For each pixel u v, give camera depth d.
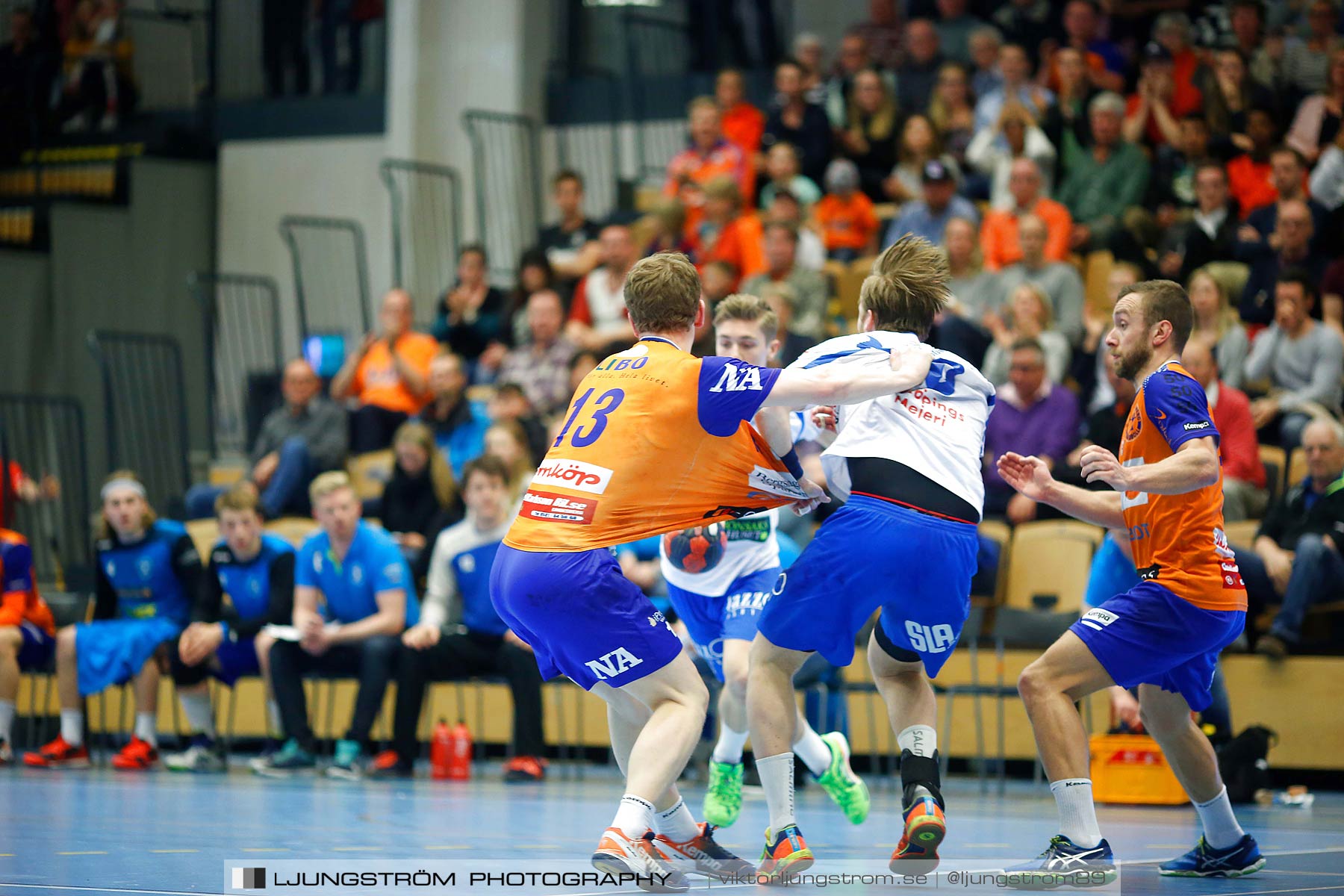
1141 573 14.21
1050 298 33.09
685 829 14.12
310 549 28.80
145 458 48.28
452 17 48.44
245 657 29.39
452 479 31.89
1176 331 14.38
